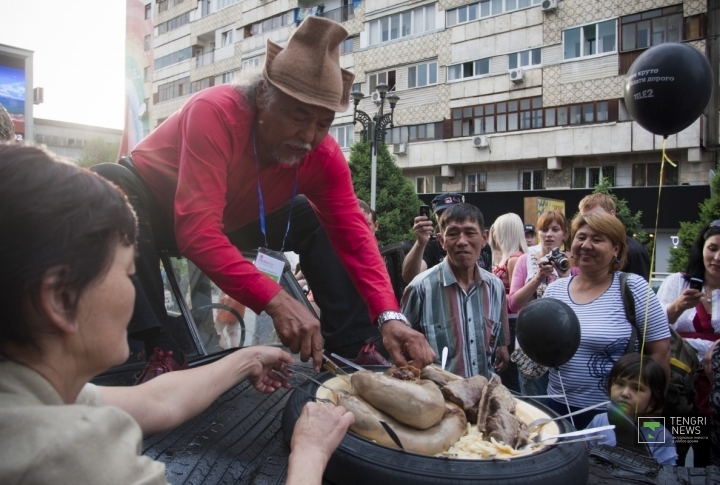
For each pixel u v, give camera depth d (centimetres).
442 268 278
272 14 2522
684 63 196
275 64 169
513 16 1838
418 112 2064
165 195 195
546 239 380
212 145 166
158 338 174
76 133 4981
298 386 147
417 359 166
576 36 1725
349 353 234
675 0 1539
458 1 1950
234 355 138
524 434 127
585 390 242
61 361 73
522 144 1828
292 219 231
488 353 276
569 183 1781
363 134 1636
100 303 72
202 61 2934
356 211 205
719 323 280
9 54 980
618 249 255
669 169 1620
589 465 134
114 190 75
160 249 210
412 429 121
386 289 189
